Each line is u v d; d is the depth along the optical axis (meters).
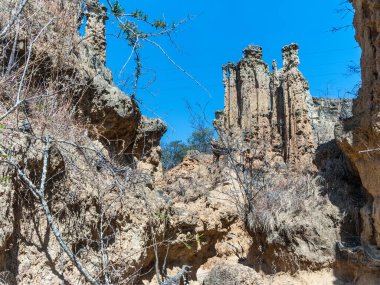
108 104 9.70
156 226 9.67
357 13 11.89
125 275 8.01
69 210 6.84
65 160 6.88
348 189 13.61
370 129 10.60
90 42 11.95
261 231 13.37
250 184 14.55
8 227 5.31
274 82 33.84
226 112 35.84
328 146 16.48
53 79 8.06
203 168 22.41
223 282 9.86
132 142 11.84
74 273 6.54
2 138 5.54
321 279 11.95
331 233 12.48
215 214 15.02
